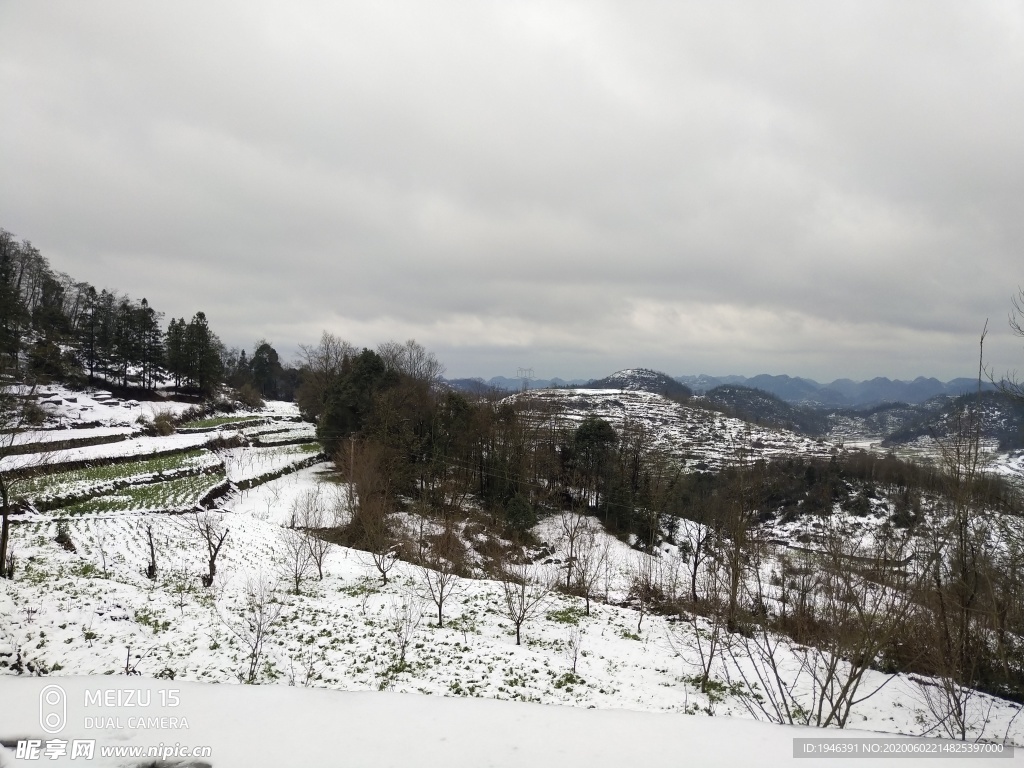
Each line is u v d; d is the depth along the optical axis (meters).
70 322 77.19
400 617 22.42
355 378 58.12
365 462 42.25
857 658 10.40
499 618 24.47
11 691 4.57
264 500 44.00
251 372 122.44
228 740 4.04
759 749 4.33
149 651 15.59
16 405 27.36
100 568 23.52
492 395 78.75
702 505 43.09
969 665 12.86
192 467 43.72
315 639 18.78
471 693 15.77
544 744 4.18
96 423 52.19
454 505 47.03
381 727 4.30
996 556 13.16
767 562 31.92
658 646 22.61
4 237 82.00
